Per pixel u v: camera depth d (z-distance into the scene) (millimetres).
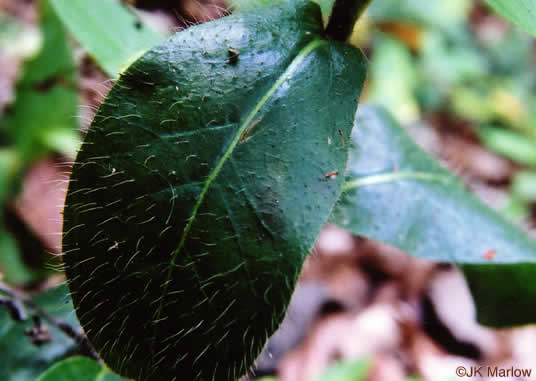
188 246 195
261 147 196
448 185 275
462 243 261
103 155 196
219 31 201
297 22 204
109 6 261
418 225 261
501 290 266
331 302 623
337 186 197
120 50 256
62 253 198
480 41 1137
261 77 198
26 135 467
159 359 200
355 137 274
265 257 194
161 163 196
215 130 196
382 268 678
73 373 241
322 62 201
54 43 408
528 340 635
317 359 562
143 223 196
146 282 197
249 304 195
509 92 1040
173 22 290
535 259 258
